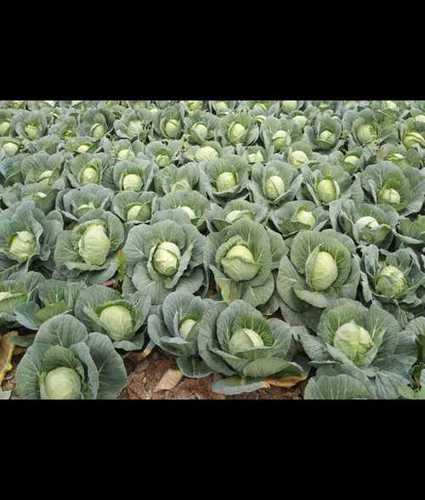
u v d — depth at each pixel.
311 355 1.96
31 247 2.46
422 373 1.84
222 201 2.99
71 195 2.81
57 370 1.85
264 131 3.53
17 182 3.20
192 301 2.09
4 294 2.22
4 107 4.52
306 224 2.55
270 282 2.23
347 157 3.32
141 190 3.02
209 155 3.35
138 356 2.13
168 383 2.09
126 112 3.99
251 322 1.99
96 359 1.89
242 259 2.14
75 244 2.48
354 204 2.67
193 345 1.99
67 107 4.57
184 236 2.40
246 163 3.04
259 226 2.26
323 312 2.02
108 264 2.46
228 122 3.73
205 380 2.11
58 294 2.19
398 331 1.97
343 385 1.79
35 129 3.88
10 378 2.13
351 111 3.87
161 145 3.45
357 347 1.93
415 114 4.02
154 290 2.27
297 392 2.04
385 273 2.23
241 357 1.90
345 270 2.19
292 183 2.94
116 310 2.05
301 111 4.28
